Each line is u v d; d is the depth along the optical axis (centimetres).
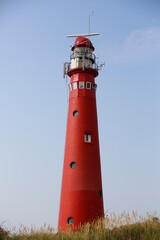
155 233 2158
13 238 2381
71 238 2330
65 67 4612
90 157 4128
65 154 4238
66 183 4053
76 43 4634
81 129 4216
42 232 2436
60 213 4012
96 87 4553
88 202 3919
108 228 2308
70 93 4494
